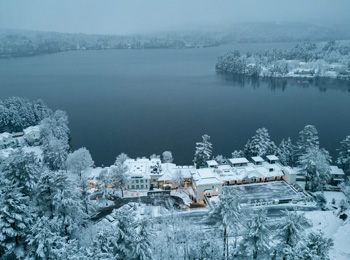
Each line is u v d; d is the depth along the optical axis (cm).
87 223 6944
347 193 8450
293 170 10094
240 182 10031
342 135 16325
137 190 9975
